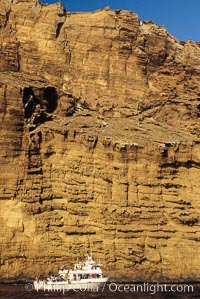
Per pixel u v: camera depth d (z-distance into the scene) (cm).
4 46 10194
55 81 10406
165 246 8850
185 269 8800
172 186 9075
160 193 9000
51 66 10438
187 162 9231
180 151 9206
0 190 8656
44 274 8469
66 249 8625
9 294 7550
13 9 10462
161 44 11069
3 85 8881
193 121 10312
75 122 9412
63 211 8812
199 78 11062
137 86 10762
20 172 8762
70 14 10831
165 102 10525
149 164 9012
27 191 8731
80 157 8938
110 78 10669
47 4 10669
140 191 8919
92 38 10706
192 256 8875
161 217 8912
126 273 8606
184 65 11025
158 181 9019
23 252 8488
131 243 8719
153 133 9706
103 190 8838
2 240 8469
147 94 10781
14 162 8775
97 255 8638
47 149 8931
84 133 9025
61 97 9638
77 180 8862
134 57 10819
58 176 8894
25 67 10294
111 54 10744
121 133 9400
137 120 10212
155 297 7562
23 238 8531
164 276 8712
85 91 10519
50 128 9025
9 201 8669
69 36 10644
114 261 8625
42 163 8900
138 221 8819
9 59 10175
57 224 8719
